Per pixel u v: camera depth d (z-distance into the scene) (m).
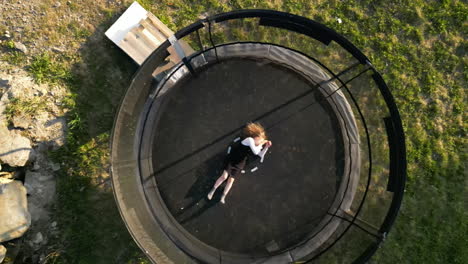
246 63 7.30
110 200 7.15
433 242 7.33
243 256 6.96
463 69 7.68
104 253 7.08
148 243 6.57
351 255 7.21
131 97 6.53
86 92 7.25
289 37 7.64
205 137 7.15
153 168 7.04
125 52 7.05
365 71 6.92
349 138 7.24
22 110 6.78
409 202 7.39
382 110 7.61
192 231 6.98
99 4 7.38
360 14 7.68
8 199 6.37
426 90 7.63
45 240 6.89
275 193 7.12
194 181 7.08
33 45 7.21
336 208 7.14
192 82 7.21
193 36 7.48
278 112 7.25
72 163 7.08
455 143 7.57
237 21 7.58
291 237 7.06
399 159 6.08
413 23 7.71
